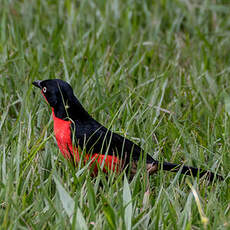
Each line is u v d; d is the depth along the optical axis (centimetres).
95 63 1176
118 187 797
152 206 784
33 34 1458
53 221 719
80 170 777
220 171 907
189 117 1144
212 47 1472
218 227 713
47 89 867
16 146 854
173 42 1497
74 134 838
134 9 1568
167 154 930
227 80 1292
